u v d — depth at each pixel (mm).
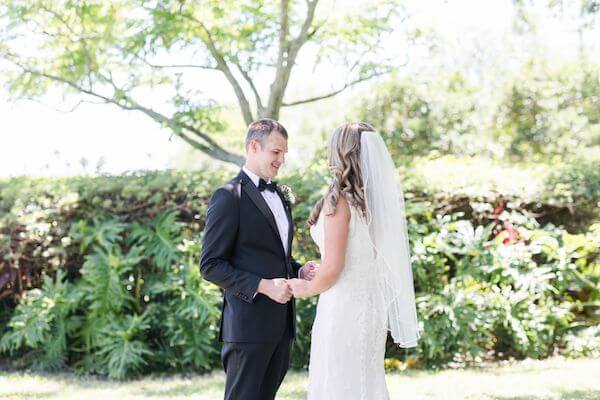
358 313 3463
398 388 5750
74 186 7246
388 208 3512
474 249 7105
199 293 6789
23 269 7281
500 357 7266
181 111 8508
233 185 3684
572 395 5305
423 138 13133
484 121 14281
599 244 7348
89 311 7086
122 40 8102
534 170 7980
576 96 14414
